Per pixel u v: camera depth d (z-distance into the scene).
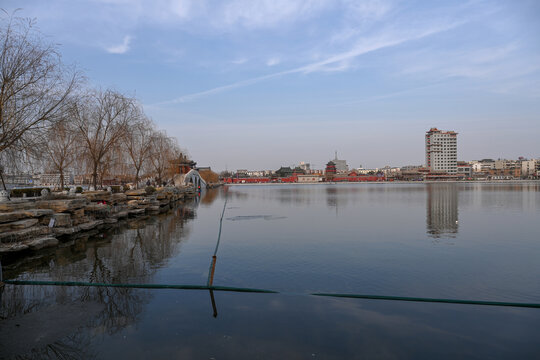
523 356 5.96
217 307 8.02
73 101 19.69
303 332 6.73
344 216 29.72
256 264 12.43
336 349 6.05
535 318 7.64
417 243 16.83
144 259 13.11
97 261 12.75
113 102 31.11
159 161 51.91
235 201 52.97
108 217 23.48
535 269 12.02
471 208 36.34
